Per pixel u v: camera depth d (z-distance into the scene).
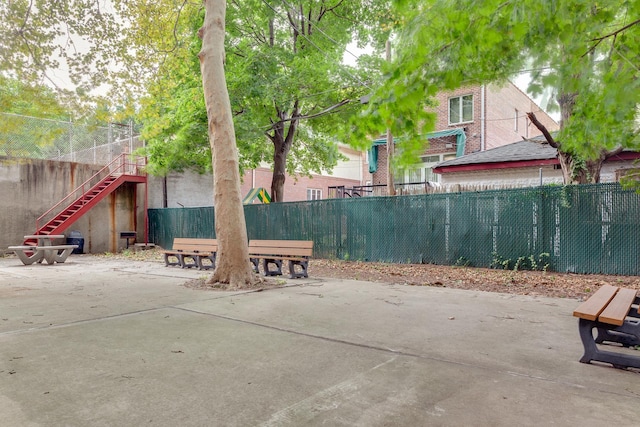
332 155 24.00
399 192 14.92
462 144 19.88
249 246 10.35
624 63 2.65
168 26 13.39
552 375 3.36
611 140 3.99
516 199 10.26
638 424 2.50
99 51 11.56
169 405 2.81
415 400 2.87
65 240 17.59
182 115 16.58
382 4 15.94
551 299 6.79
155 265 12.95
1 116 11.33
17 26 10.16
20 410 2.73
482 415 2.63
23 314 5.72
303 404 2.81
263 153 22.95
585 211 9.30
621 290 4.71
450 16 2.50
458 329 4.84
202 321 5.27
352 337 4.51
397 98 2.60
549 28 2.42
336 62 16.14
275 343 4.28
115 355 3.90
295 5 16.33
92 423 2.54
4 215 16.14
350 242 13.17
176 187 21.50
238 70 15.43
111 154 20.33
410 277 9.56
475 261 10.90
